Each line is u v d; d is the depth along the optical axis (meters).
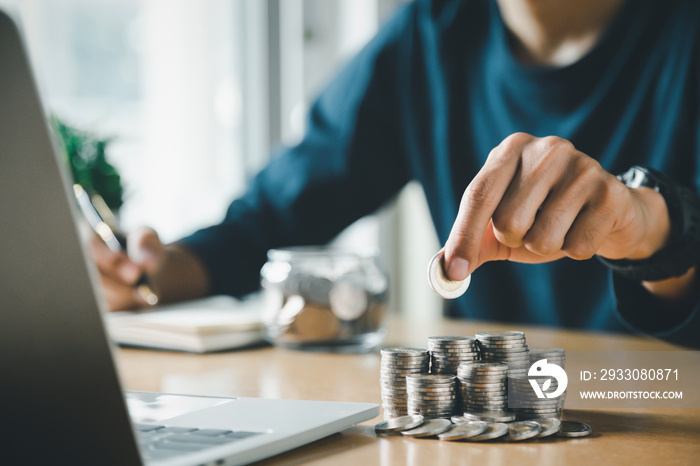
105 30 2.29
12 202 0.33
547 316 1.59
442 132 1.75
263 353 1.00
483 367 0.56
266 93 2.44
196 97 2.36
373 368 0.87
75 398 0.34
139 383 0.79
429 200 1.83
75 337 0.34
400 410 0.59
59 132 1.45
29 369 0.33
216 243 1.50
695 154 1.38
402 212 2.46
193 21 2.35
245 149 2.44
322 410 0.54
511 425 0.53
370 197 1.84
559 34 1.56
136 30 2.31
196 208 2.33
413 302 2.46
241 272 1.52
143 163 2.32
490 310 1.67
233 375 0.83
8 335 0.33
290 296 0.99
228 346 1.02
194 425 0.49
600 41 1.49
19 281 0.33
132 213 2.26
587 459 0.46
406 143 1.86
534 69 1.58
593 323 1.54
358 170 1.81
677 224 0.82
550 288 1.57
